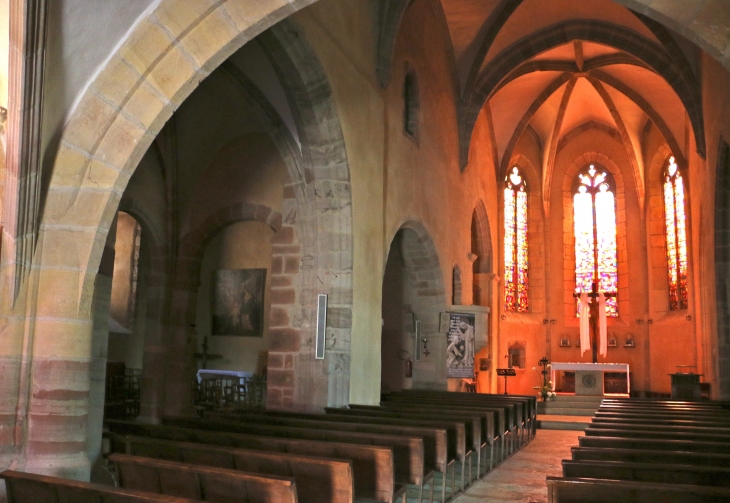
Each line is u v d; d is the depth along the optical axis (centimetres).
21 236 606
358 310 1239
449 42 1992
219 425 831
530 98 2488
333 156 1206
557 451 1347
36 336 617
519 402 1365
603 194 2825
